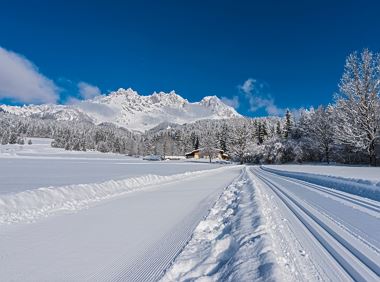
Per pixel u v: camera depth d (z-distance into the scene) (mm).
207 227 7938
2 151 129125
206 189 18453
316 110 68562
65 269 5039
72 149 167250
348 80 39469
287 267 4508
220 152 141750
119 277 4715
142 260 5426
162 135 188625
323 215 8320
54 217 9305
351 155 51969
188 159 140625
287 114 93375
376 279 4102
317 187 16750
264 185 19156
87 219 9008
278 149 83125
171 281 4543
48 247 6219
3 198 10062
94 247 6215
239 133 116938
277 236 6105
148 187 19594
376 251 5191
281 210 9344
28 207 10297
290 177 27359
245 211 9008
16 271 4957
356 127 38969
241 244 5625
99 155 141500
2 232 7438
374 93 38031
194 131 188625
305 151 77375
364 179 14914
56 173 30688
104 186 16344
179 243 6422
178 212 10203
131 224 8312
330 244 5605
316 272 4340
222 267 4793
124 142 187875
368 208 9289
